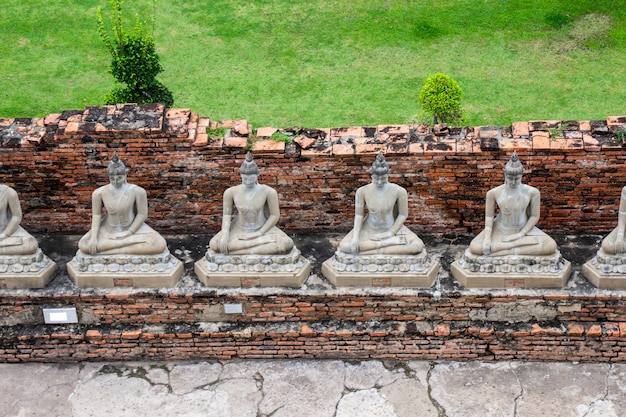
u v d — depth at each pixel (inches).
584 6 813.2
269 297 467.5
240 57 782.5
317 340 473.7
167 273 467.8
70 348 477.4
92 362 482.6
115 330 475.2
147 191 496.7
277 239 465.1
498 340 469.1
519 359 475.8
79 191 498.0
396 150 475.5
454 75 757.9
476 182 484.1
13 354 479.2
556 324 467.2
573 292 459.5
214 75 764.6
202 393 463.8
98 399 461.7
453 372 470.9
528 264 459.8
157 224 509.4
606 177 478.0
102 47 794.8
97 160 486.3
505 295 461.1
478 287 465.1
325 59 778.2
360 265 464.4
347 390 463.8
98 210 468.4
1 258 466.3
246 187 459.8
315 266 482.9
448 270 477.7
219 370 476.4
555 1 819.4
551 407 450.9
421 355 477.4
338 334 470.6
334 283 469.1
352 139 484.1
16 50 794.2
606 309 462.6
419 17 813.2
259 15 821.9
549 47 780.6
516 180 447.8
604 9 810.2
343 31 804.6
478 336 469.4
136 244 465.1
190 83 756.6
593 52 774.5
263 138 484.1
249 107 733.3
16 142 479.5
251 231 467.5
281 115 724.7
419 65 768.9
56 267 479.8
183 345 476.7
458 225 501.7
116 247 465.1
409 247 460.8
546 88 743.1
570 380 464.4
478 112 721.6
